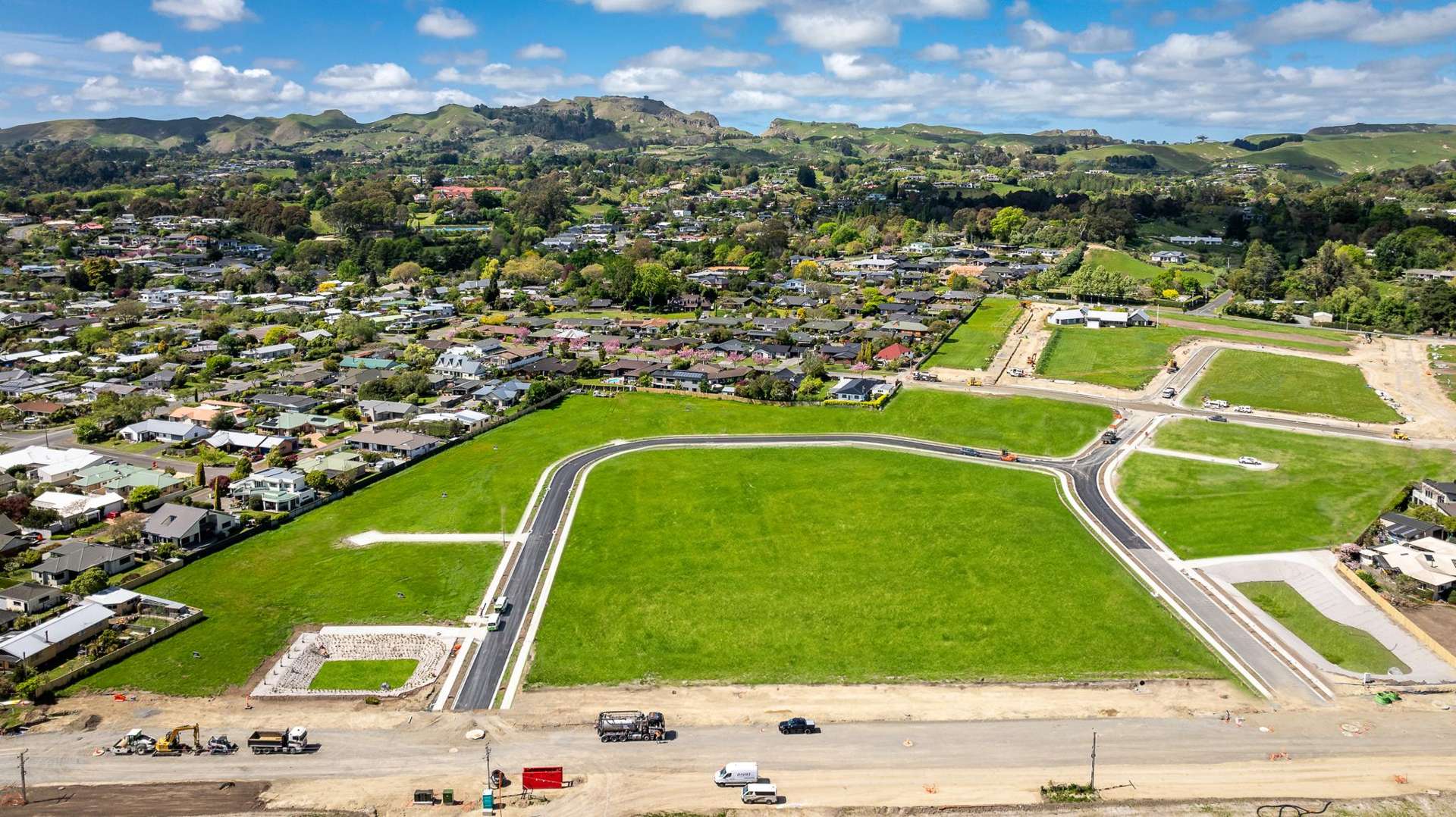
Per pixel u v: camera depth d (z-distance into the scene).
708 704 81.44
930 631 93.81
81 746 74.06
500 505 124.06
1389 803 67.69
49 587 95.75
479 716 79.06
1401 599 98.44
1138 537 114.69
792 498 126.00
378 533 115.62
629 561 108.06
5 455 138.00
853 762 73.19
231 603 98.25
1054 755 74.06
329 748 74.19
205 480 130.25
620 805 67.81
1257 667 87.00
